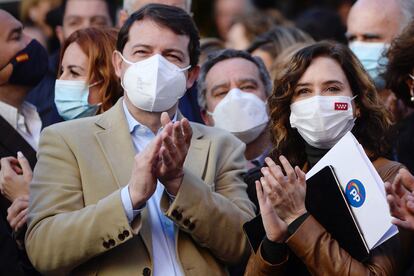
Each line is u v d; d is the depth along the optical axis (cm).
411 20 1239
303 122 1046
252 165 1262
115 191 968
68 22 1658
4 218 1116
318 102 1034
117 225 947
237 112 1251
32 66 1210
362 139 1058
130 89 1008
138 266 969
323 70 1046
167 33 1017
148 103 1004
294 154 1082
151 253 970
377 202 943
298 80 1054
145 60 1005
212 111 1283
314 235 951
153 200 1007
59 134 1010
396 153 1227
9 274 1044
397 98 1268
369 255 958
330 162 975
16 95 1220
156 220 997
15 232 1077
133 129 1025
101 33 1216
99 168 995
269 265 973
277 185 955
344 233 953
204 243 985
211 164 1030
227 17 2177
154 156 941
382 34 1395
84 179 990
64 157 997
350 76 1055
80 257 956
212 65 1295
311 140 1050
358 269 939
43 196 987
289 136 1079
